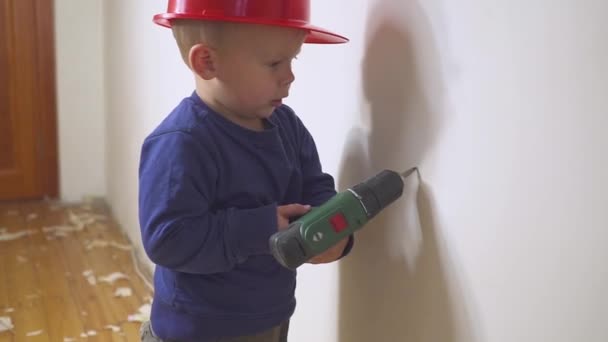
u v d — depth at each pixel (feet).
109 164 9.35
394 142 2.95
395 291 3.07
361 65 3.16
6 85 9.05
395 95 2.91
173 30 2.89
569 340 2.17
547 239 2.21
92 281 6.75
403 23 2.82
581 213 2.08
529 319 2.32
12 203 9.43
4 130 9.18
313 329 3.92
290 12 2.64
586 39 2.01
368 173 3.15
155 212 2.67
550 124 2.15
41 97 9.26
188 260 2.70
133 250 7.74
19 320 5.79
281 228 2.74
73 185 9.68
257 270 3.04
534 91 2.20
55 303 6.18
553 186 2.17
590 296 2.08
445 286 2.72
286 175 3.01
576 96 2.05
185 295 3.00
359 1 3.14
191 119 2.78
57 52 9.16
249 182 2.88
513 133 2.30
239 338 3.07
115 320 5.88
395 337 3.09
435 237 2.75
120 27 8.01
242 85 2.74
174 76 5.80
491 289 2.47
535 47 2.18
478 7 2.40
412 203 2.89
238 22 2.62
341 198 2.63
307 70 3.74
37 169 9.49
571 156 2.09
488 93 2.39
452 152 2.60
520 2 2.22
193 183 2.69
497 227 2.41
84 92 9.43
